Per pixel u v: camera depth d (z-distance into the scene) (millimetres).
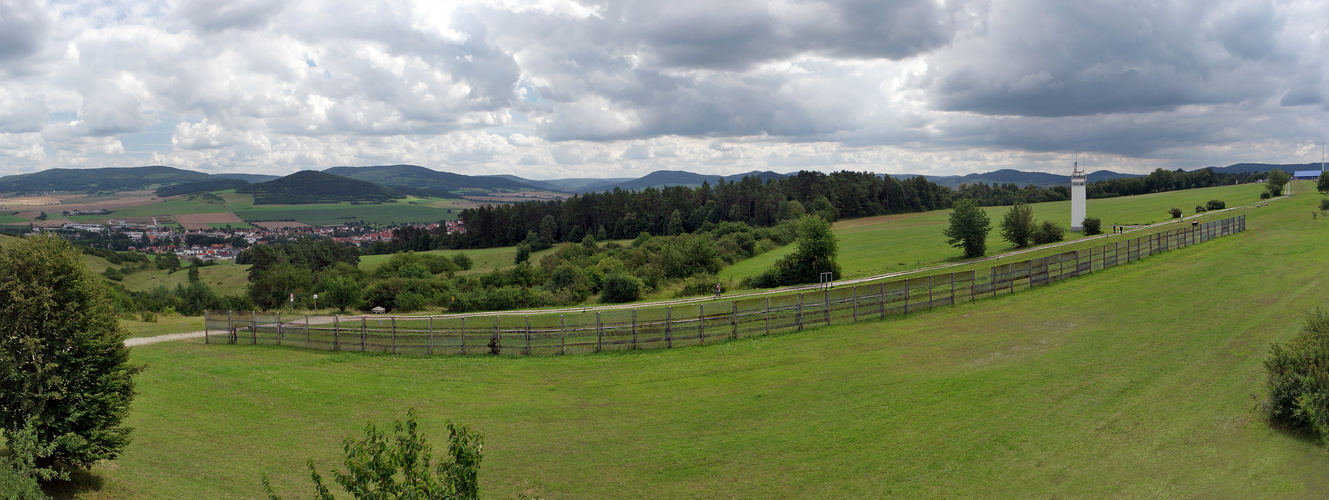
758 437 21859
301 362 33250
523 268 89688
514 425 23750
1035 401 23344
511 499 17938
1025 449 19688
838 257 89750
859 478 18656
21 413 15258
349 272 108688
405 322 48250
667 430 22906
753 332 37188
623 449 21328
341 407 25406
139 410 23453
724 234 131625
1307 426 19141
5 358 14906
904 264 75188
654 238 147250
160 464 18656
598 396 27125
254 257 108500
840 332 36531
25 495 13172
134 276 129500
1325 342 19797
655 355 33594
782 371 29469
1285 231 62031
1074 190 89875
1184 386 23547
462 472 9961
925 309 40812
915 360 29844
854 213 175500
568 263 94188
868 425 22312
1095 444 19672
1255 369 24500
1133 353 27953
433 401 26484
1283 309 32812
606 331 35781
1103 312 36281
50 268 15766
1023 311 38375
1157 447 19156
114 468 17703
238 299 85375
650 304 58031
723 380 28578
